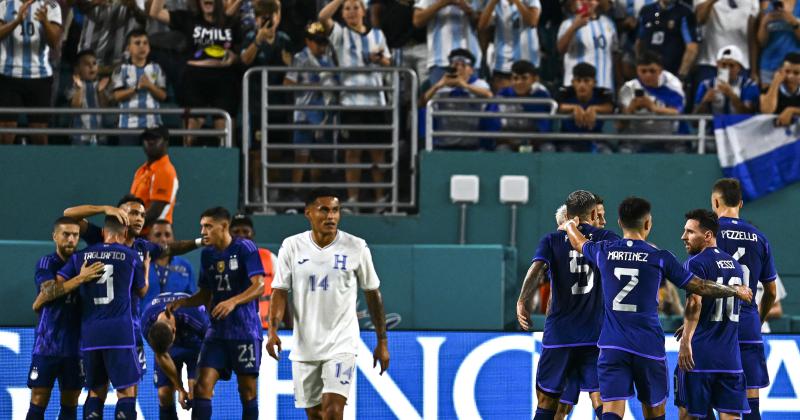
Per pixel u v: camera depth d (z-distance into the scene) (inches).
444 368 1576.0
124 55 2010.3
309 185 1902.1
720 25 2044.8
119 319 1352.1
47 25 1962.4
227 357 1368.1
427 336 1579.7
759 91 1993.1
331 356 1191.6
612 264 1197.7
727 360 1256.2
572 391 1282.0
